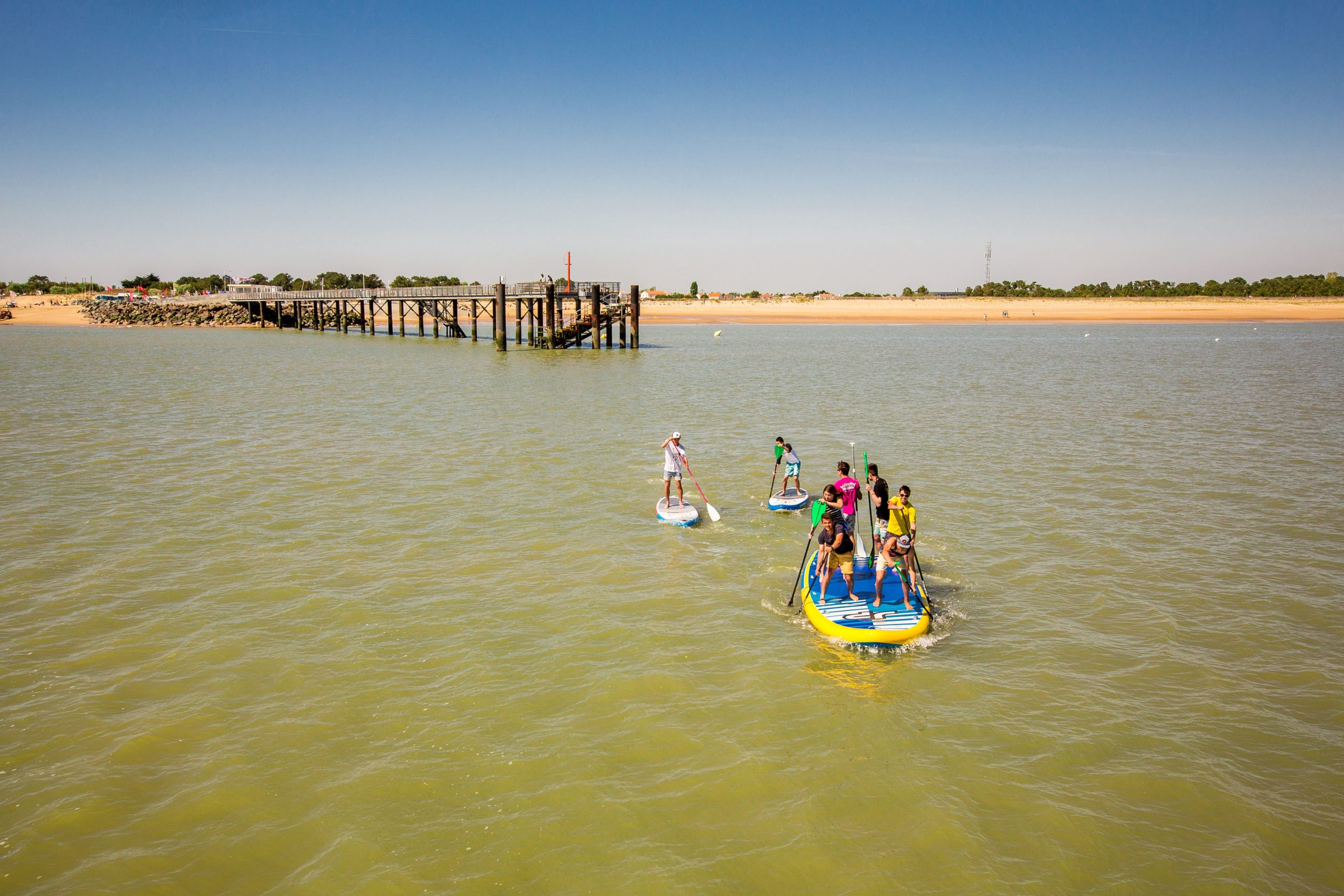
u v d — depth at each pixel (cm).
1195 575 1477
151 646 1180
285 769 891
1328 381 4609
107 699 1030
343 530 1731
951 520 1809
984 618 1295
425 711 1012
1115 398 3859
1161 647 1195
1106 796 858
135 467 2314
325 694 1048
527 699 1044
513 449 2578
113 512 1852
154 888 721
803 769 901
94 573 1463
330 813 823
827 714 1012
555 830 802
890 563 1259
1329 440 2764
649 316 14300
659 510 1802
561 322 7025
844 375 4962
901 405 3631
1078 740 959
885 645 1188
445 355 6400
